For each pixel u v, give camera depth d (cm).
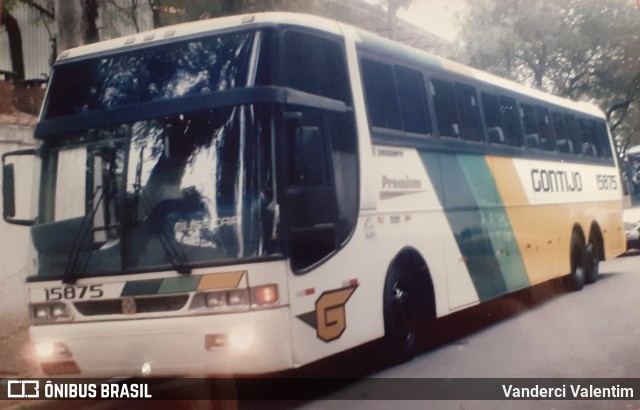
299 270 696
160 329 675
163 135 710
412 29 2259
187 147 700
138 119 721
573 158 1573
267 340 659
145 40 759
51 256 725
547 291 1559
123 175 711
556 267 1419
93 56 771
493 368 873
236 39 729
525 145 1325
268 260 667
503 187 1203
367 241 820
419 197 942
